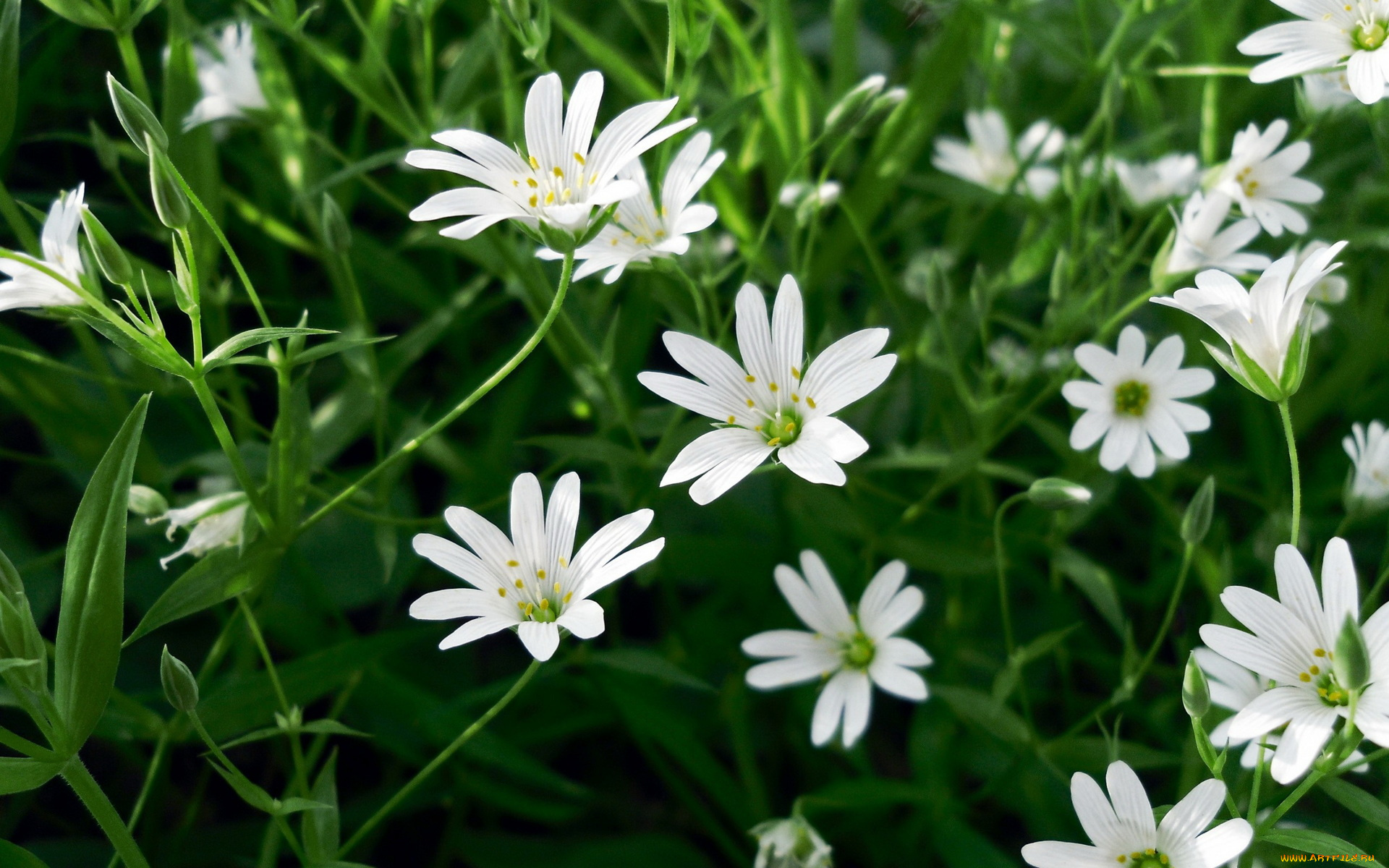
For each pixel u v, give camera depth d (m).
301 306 0.40
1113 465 0.33
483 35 0.35
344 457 0.39
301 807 0.29
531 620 0.29
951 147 0.39
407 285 0.38
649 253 0.31
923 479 0.38
